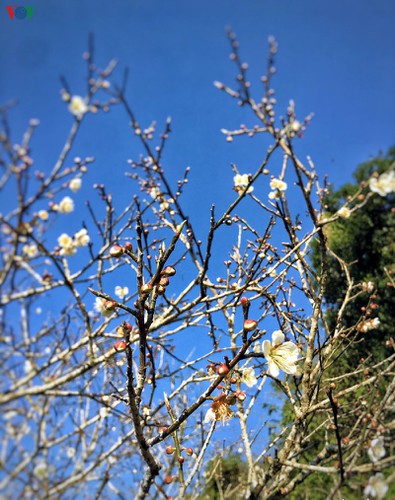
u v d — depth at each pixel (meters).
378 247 7.61
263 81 3.00
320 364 2.97
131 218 3.91
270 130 3.00
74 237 3.59
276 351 2.15
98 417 3.49
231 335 3.52
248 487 2.45
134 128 3.41
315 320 3.07
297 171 3.03
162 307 4.12
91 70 2.82
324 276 3.21
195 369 3.54
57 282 3.46
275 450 2.45
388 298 6.62
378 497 2.09
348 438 2.54
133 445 3.89
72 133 2.98
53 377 3.68
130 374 2.04
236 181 3.49
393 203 7.84
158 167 3.60
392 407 2.51
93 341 3.82
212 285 3.42
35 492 2.90
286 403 4.74
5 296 3.36
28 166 2.91
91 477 3.38
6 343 3.45
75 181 3.44
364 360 3.43
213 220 2.97
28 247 3.53
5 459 2.95
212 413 2.31
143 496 2.30
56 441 3.25
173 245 2.14
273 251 3.58
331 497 1.97
